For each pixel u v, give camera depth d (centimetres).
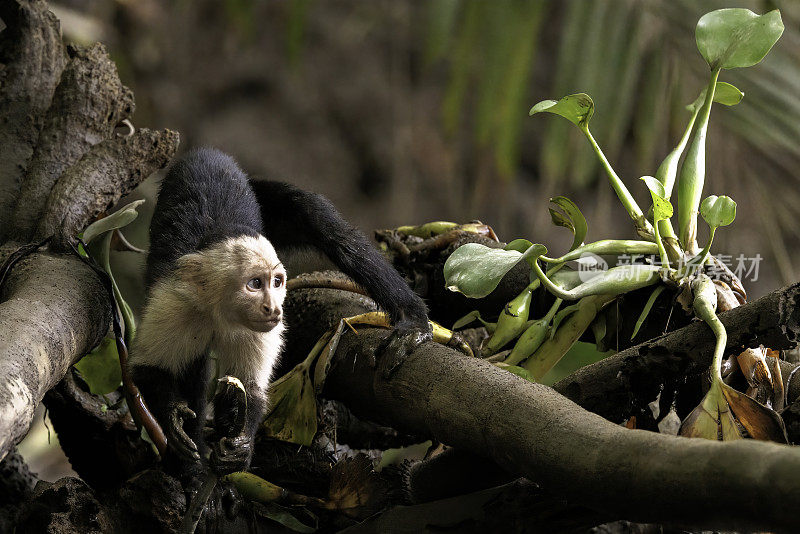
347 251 270
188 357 265
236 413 253
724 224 255
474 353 272
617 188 263
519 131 357
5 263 266
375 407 260
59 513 252
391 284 266
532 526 248
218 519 257
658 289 260
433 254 282
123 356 267
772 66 307
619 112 328
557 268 265
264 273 264
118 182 279
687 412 259
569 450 238
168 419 258
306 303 274
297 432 265
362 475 258
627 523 249
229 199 272
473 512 251
